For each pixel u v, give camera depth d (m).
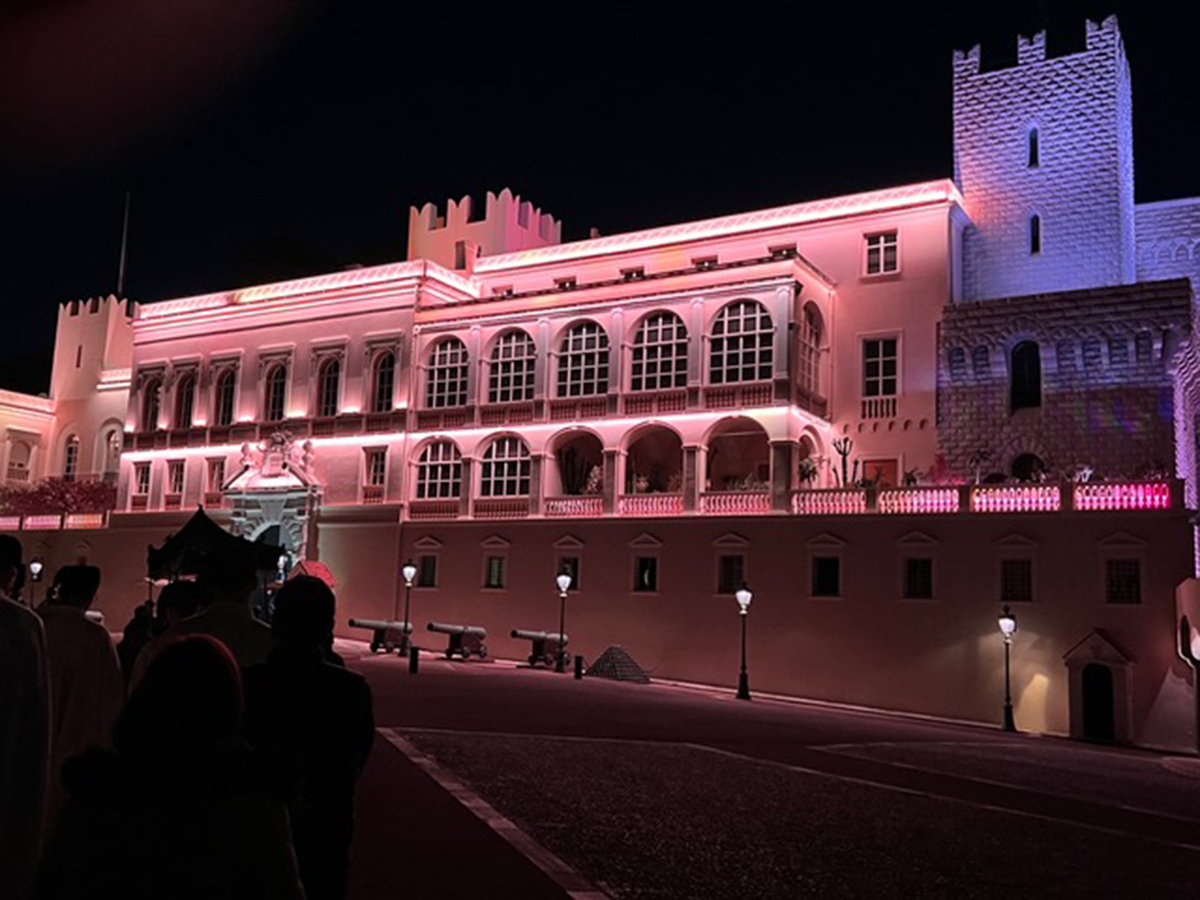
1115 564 33.19
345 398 51.53
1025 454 39.50
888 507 37.22
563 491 46.50
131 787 3.51
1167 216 45.53
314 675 5.54
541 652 41.00
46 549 61.06
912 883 10.64
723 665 39.28
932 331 42.22
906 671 35.91
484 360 47.88
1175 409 37.34
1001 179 44.44
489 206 59.31
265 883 3.66
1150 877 11.35
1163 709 31.55
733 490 40.78
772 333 40.94
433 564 47.16
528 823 12.39
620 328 44.16
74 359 70.50
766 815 13.72
